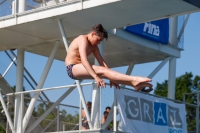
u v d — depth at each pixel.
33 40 28.17
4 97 29.53
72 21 24.81
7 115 27.22
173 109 27.23
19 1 25.56
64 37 24.62
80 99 24.34
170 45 29.66
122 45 28.55
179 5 22.66
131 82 13.28
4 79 30.03
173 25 29.91
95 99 23.84
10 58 30.78
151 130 25.44
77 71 14.06
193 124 29.59
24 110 27.50
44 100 27.22
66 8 23.84
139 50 29.34
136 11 23.42
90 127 23.69
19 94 27.42
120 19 24.41
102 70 13.56
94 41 14.38
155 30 28.62
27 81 31.30
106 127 23.86
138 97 25.34
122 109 24.28
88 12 23.61
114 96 24.12
